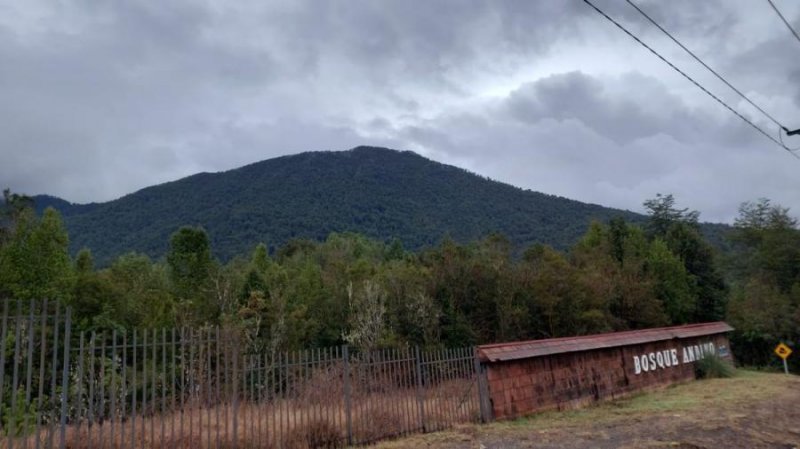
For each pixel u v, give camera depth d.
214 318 28.16
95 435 8.59
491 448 10.45
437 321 29.64
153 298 27.62
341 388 10.83
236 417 8.98
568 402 15.91
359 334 28.20
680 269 39.19
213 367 10.39
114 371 7.75
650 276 38.75
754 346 37.19
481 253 36.34
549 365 15.74
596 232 48.22
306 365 10.29
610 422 13.09
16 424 8.72
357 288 32.56
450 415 12.60
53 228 27.75
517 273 33.31
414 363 12.34
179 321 24.36
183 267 39.00
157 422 10.04
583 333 31.45
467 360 13.50
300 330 29.64
